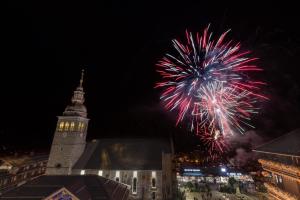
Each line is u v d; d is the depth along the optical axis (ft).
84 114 226.58
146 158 211.00
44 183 106.11
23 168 227.61
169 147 230.27
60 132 212.64
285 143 124.26
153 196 187.93
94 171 201.46
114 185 130.93
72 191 90.94
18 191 98.43
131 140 239.91
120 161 209.46
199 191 253.85
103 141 241.35
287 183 117.08
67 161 201.26
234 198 226.38
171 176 214.48
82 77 240.53
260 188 253.65
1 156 224.33
